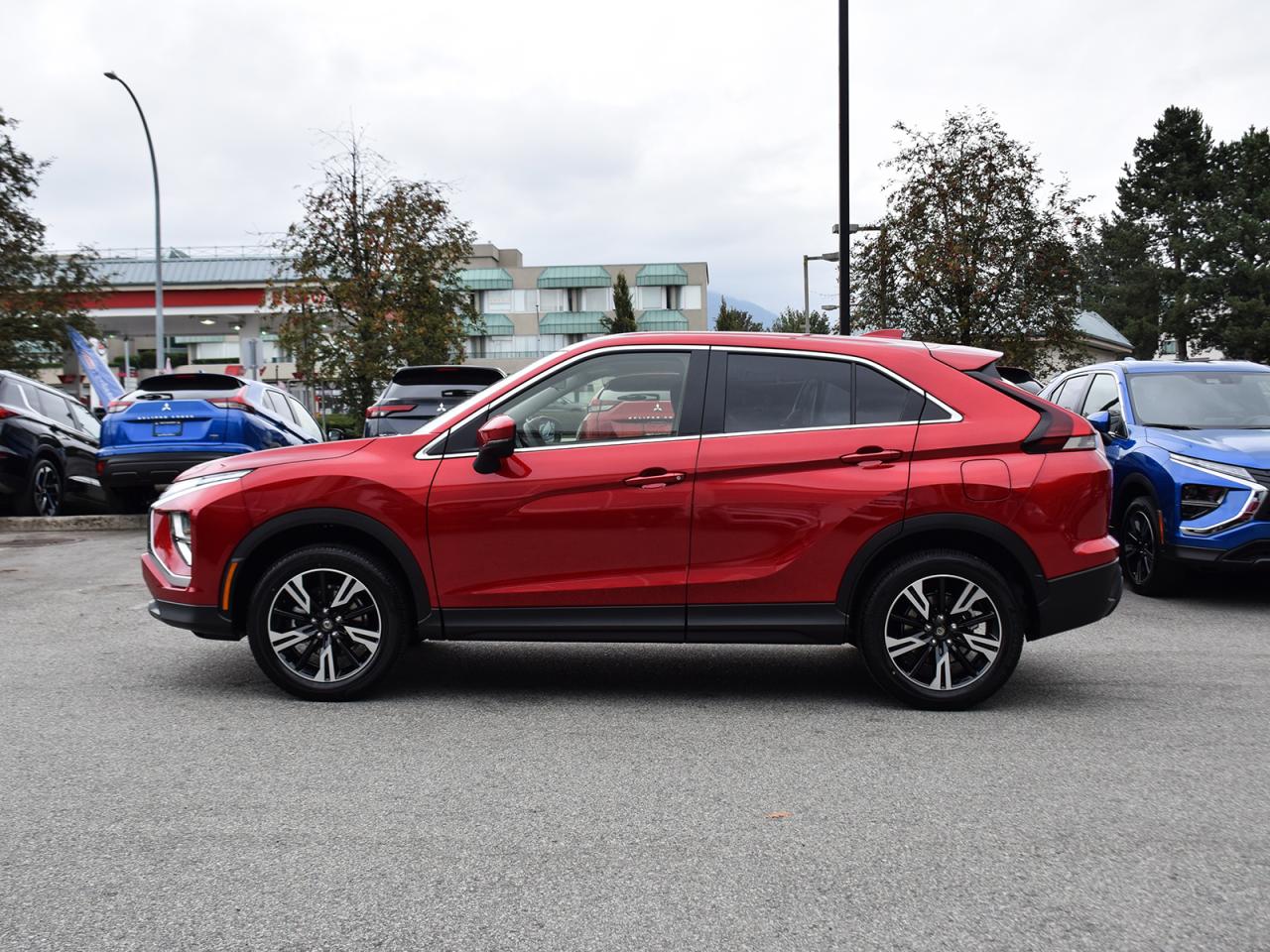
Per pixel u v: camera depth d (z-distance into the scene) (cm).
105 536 1157
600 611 478
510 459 480
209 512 484
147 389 1196
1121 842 327
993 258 2059
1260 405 838
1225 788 375
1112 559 482
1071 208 2088
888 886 296
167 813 349
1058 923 274
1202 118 6625
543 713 475
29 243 2628
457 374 1246
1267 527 704
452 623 482
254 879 299
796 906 284
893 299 2098
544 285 7756
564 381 490
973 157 2062
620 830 337
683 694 511
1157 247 6681
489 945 263
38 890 292
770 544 473
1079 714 473
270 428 1219
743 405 485
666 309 7756
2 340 2595
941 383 484
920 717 470
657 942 264
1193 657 588
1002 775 390
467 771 395
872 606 474
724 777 388
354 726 452
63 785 375
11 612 711
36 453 1238
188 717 464
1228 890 294
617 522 474
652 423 484
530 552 477
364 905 283
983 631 476
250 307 5275
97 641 621
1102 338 5469
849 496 470
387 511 478
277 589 484
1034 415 482
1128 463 816
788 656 597
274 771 393
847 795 369
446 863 311
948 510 470
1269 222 5762
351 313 2144
